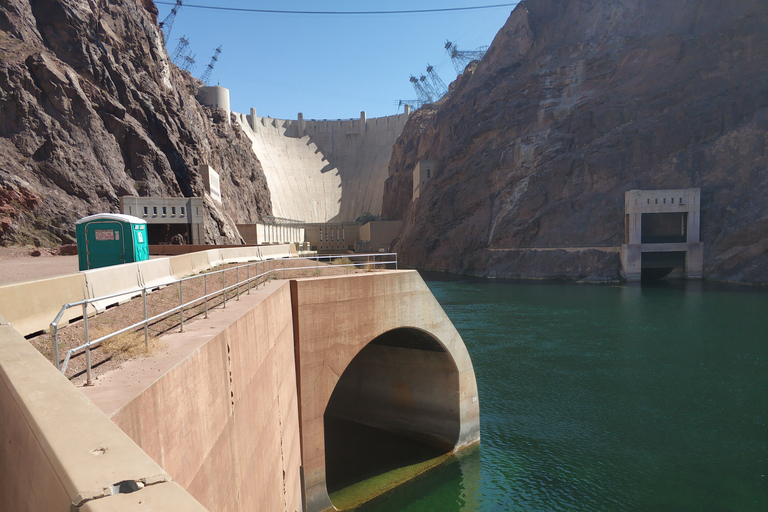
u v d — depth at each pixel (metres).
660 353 40.91
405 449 25.83
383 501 21.25
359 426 29.12
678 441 25.20
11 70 65.94
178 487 2.17
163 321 11.84
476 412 26.36
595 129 113.31
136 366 7.62
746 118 97.06
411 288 23.83
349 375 29.95
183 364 7.98
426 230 137.75
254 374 12.93
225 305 13.53
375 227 164.50
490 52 159.12
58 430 2.70
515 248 110.31
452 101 167.12
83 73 77.94
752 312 56.56
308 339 19.95
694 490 20.91
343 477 23.17
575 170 110.50
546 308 63.97
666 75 110.25
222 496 9.60
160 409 6.97
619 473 22.38
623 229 97.81
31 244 56.44
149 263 17.34
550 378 35.12
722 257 88.06
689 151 98.94
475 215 125.12
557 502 20.52
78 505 1.90
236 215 139.00
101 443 2.57
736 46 103.94
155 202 63.09
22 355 4.17
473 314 60.38
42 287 10.05
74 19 78.62
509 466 23.48
